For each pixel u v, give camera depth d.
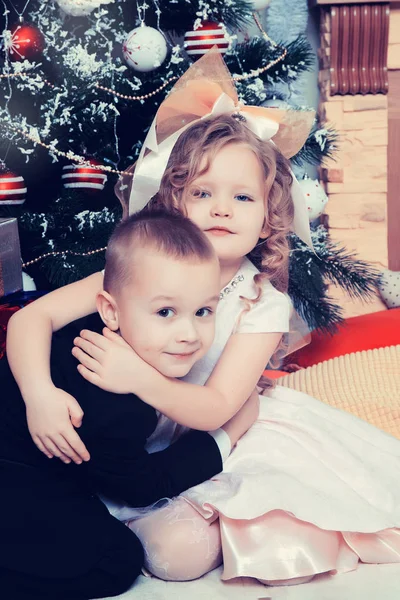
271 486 1.13
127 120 2.11
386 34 2.53
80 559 1.04
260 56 2.08
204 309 1.10
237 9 2.04
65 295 1.27
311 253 2.10
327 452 1.28
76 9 1.87
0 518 1.04
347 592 1.06
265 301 1.29
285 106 2.02
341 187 2.63
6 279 1.62
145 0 2.04
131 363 1.07
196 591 1.08
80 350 1.10
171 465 1.14
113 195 2.18
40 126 1.95
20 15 1.91
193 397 1.12
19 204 1.95
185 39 1.94
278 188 1.36
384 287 2.58
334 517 1.11
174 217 1.15
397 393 1.71
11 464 1.09
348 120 2.60
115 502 1.18
